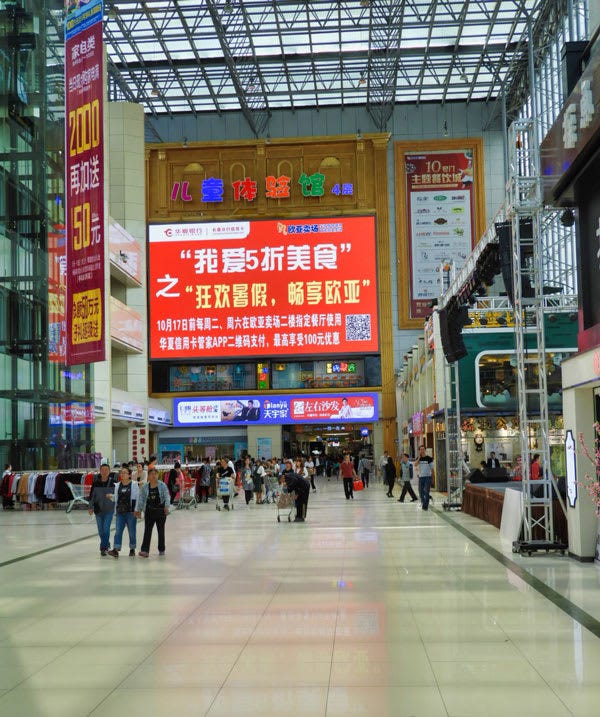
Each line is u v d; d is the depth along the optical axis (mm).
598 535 12320
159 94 49625
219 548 15281
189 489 27766
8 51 30812
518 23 44156
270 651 7145
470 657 6797
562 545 13430
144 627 8258
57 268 32062
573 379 12578
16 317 29625
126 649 7348
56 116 32531
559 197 13688
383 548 14781
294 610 8977
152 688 6109
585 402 12562
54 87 32469
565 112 12469
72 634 8031
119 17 42781
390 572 11750
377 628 7969
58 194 32531
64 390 32500
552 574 11242
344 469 31531
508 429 31094
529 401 30969
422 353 39750
